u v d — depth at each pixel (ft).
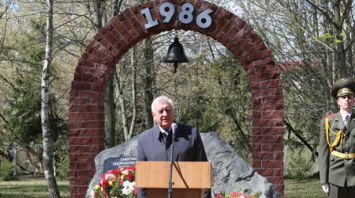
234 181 26.04
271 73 29.96
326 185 21.91
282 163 29.60
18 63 70.54
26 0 58.34
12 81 80.28
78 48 68.80
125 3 57.62
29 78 76.18
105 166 26.78
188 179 14.66
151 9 30.89
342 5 41.42
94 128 30.68
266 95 29.94
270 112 29.86
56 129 75.31
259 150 29.89
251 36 30.25
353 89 21.88
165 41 63.82
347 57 42.93
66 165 79.41
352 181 21.39
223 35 30.42
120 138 76.74
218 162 26.55
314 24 44.01
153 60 60.18
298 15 43.39
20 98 77.46
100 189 22.97
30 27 64.80
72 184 30.58
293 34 46.24
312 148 69.05
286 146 79.71
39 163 108.99
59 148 78.64
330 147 21.86
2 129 89.30
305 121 61.16
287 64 48.91
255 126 29.99
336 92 22.15
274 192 25.68
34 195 61.21
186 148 16.80
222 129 76.02
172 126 16.29
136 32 30.96
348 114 21.93
